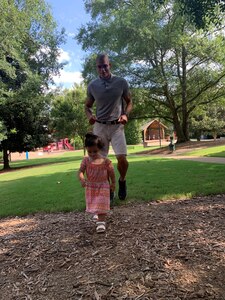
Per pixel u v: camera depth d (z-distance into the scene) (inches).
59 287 92.9
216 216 143.9
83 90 1182.9
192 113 1207.6
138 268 97.6
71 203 189.9
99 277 95.0
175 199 184.4
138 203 177.6
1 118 849.5
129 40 814.5
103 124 167.6
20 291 93.6
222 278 88.7
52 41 836.6
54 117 1151.6
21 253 120.2
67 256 112.3
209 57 896.9
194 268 95.1
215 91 1035.9
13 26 640.4
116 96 164.2
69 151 1807.3
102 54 162.9
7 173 666.8
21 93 788.0
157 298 81.7
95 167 134.9
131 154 983.6
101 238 125.3
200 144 948.0
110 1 908.6
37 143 954.7
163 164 399.5
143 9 812.6
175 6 748.6
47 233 139.8
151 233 125.2
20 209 189.6
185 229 127.5
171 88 1000.9
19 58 705.6
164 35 810.8
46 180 326.6
